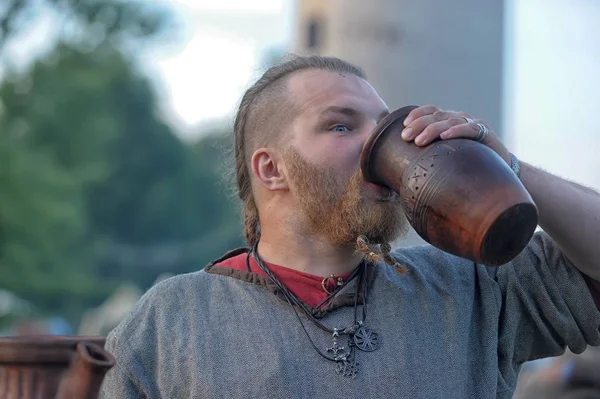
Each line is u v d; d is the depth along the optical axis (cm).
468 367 254
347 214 250
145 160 4731
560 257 263
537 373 486
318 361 241
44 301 2581
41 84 2961
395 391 238
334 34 610
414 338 248
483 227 217
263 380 238
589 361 450
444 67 616
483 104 628
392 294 254
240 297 254
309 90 261
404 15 609
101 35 3403
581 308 260
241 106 279
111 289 2959
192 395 242
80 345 191
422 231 230
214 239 4716
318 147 254
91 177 3000
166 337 252
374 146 238
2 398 192
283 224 261
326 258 259
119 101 4472
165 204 4762
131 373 251
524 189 223
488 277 266
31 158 2420
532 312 263
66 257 2603
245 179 282
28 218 2345
